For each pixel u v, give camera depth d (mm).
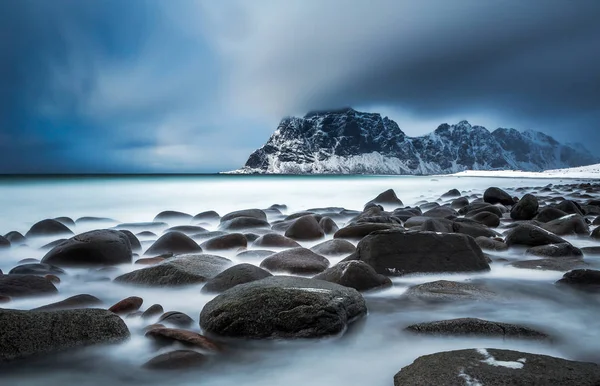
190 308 4336
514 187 33844
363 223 7984
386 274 5367
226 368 3041
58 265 5934
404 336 3525
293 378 2895
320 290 3730
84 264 5961
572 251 6457
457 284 4875
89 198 17625
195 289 4941
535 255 6621
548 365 2598
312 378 2898
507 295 4660
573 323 3842
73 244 6086
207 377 2916
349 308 3762
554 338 3402
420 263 5523
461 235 5953
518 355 2738
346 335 3588
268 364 3117
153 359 3002
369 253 5625
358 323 3852
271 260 5770
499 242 7305
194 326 3703
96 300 4312
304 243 8117
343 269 4875
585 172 75750
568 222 8641
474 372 2537
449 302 4434
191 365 2953
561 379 2434
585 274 4895
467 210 13008
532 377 2457
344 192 24609
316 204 19016
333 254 6625
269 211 14312
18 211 14438
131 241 7551
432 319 3986
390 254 5574
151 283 5090
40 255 7414
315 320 3451
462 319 3545
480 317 4027
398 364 3098
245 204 18297
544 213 10570
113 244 6266
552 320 3924
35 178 30375
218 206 17500
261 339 3400
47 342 3098
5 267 6582
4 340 3012
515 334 3365
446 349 3309
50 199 17000
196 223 12062
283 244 7359
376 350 3336
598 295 4605
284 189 24969
